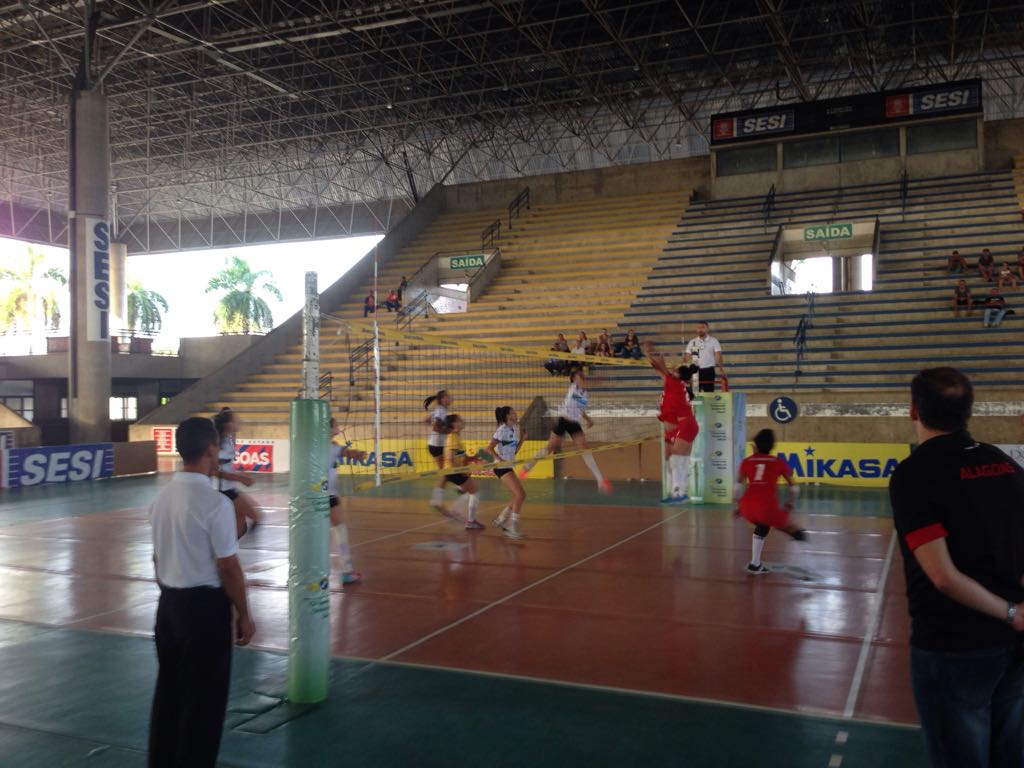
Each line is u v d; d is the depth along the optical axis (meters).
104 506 15.25
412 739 4.50
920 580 2.68
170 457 24.47
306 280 5.29
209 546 3.62
